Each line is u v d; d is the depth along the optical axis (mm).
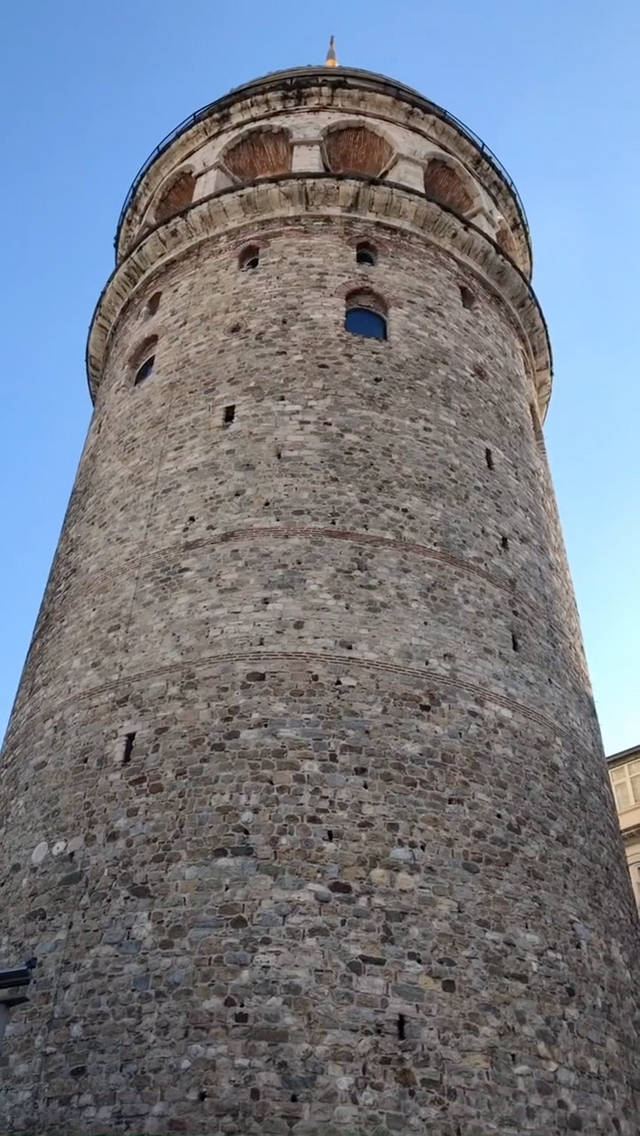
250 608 15930
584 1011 13938
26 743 16969
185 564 16984
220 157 25844
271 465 17828
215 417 19062
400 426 18969
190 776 14305
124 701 15703
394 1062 12016
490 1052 12609
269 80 27375
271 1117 11391
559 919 14594
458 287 23219
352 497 17500
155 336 22438
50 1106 12219
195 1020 12117
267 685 15008
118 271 25109
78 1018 12727
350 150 26938
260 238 22656
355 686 15164
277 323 20484
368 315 21312
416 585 16781
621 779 33875
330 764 14297
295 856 13367
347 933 12836
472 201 26984
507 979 13383
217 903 12992
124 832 14141
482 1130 11984
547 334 25953
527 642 17734
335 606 16000
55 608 18922
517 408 22359
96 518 19422
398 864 13633
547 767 16297
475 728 15648
